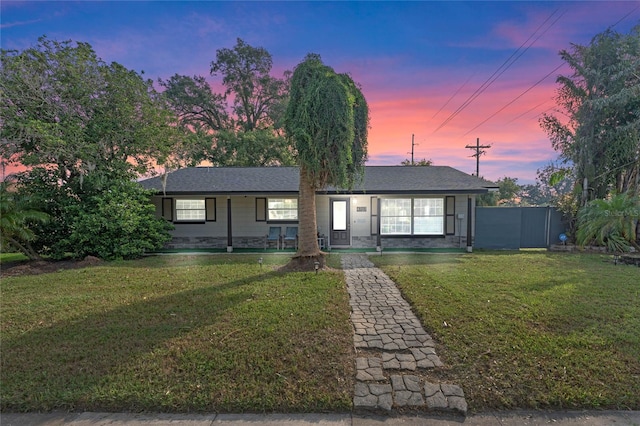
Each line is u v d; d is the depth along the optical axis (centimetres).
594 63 1129
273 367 312
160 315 448
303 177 789
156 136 1077
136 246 998
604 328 390
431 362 322
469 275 683
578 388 279
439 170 1421
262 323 411
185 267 811
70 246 953
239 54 2809
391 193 1135
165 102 1178
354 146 792
